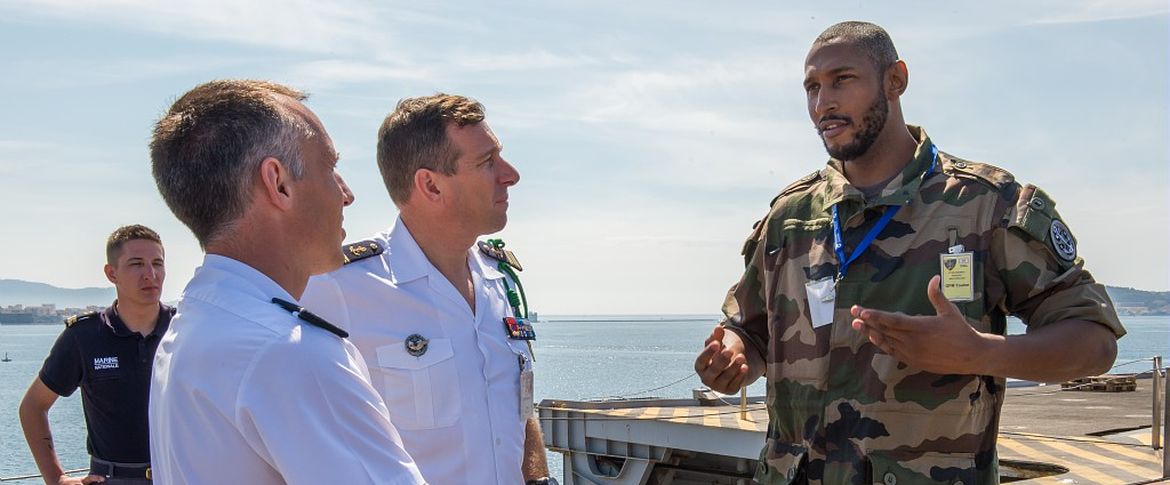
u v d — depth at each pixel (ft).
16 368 203.10
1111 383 45.91
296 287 6.63
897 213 9.68
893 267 9.57
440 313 10.09
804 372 9.96
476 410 10.03
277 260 6.48
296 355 5.90
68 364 16.17
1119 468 23.43
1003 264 9.34
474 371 10.12
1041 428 32.07
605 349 439.22
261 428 5.78
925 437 9.29
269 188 6.35
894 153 9.93
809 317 10.00
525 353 10.81
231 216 6.39
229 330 5.98
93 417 16.29
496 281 11.08
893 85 9.92
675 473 35.96
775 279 10.44
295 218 6.50
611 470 37.99
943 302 8.14
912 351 8.18
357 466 5.91
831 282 9.86
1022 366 8.34
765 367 10.91
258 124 6.37
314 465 5.80
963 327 8.14
